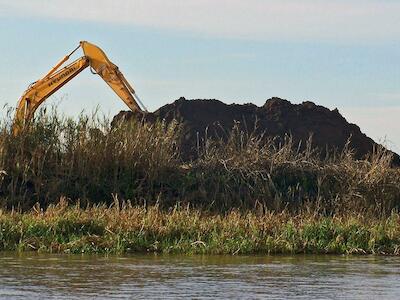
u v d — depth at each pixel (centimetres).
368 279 1728
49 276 1708
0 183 2806
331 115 3725
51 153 2903
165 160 2964
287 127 3631
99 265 1866
